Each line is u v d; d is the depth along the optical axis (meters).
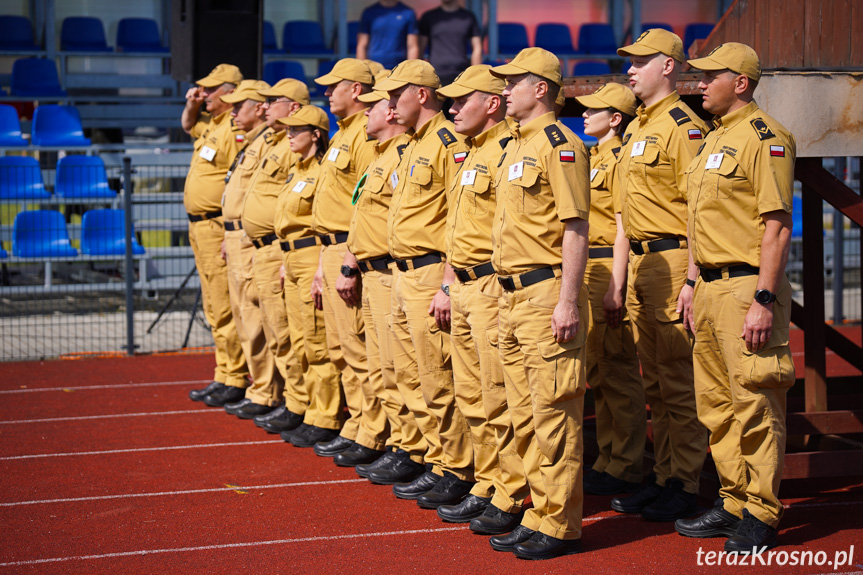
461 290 4.29
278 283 6.12
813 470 4.70
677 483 4.55
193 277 12.13
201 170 6.89
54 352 9.16
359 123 5.39
